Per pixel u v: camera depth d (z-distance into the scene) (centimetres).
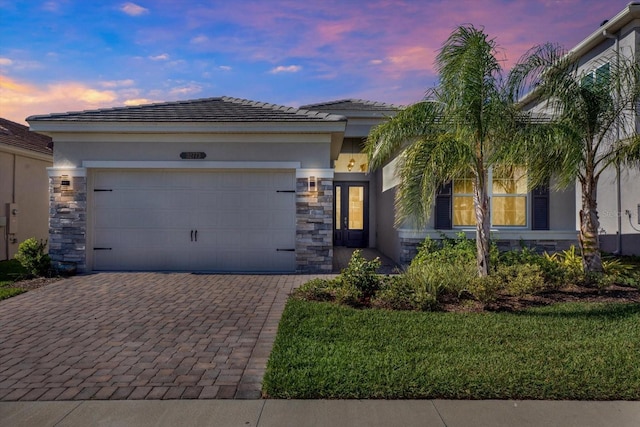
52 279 984
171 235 1092
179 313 702
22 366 485
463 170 846
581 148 787
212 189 1093
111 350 535
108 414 380
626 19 1191
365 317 648
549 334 570
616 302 746
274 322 653
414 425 363
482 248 831
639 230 1234
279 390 413
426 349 515
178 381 445
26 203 1497
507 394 409
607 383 423
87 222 1076
